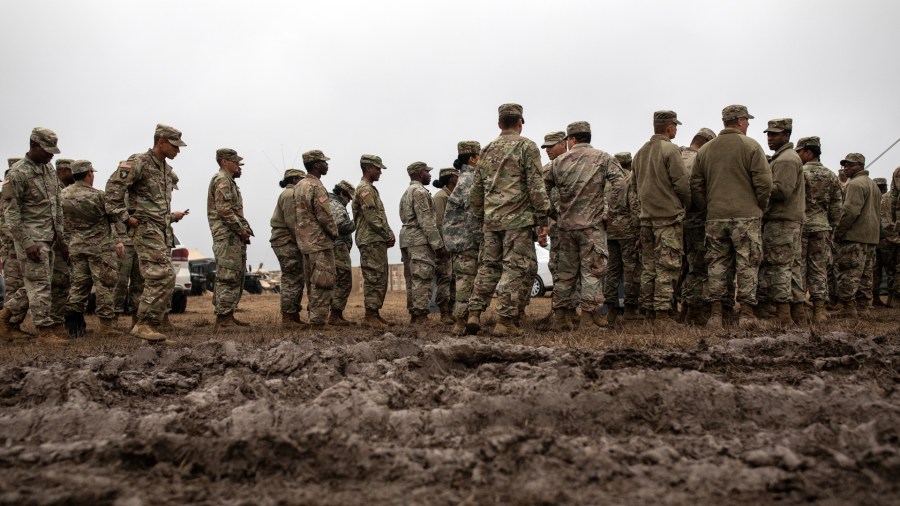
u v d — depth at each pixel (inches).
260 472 114.7
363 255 359.3
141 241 268.1
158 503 102.8
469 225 308.7
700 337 248.1
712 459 117.2
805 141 348.5
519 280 266.1
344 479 112.6
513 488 105.7
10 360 228.5
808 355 208.1
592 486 106.7
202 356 226.1
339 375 188.4
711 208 293.6
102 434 138.2
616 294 346.0
